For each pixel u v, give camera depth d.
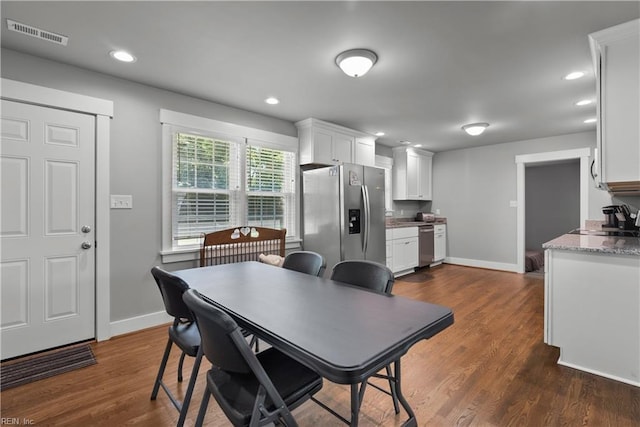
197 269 2.18
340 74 2.54
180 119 2.94
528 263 5.27
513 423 1.57
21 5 1.66
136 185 2.71
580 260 2.05
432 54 2.21
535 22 1.83
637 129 1.86
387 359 0.93
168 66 2.40
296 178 3.92
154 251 2.81
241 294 1.54
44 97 2.26
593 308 2.01
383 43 2.06
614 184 2.15
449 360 2.22
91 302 2.51
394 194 5.62
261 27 1.88
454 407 1.70
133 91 2.68
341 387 1.90
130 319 2.68
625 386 1.87
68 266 2.40
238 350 1.02
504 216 5.24
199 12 1.73
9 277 2.19
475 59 2.28
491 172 5.37
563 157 4.62
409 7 1.69
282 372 1.28
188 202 3.03
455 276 4.86
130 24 1.85
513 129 4.29
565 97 3.05
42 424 1.56
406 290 4.05
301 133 3.91
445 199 5.98
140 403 1.73
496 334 2.66
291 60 2.29
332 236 3.69
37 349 2.29
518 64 2.36
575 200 6.18
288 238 3.87
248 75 2.55
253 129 3.49
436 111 3.48
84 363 2.16
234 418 1.05
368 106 3.32
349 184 3.70
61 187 2.37
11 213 2.19
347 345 0.96
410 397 1.79
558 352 2.33
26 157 2.23
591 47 2.06
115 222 2.60
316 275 2.10
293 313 1.26
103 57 2.26
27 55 2.20
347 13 1.75
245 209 3.44
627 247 1.97
